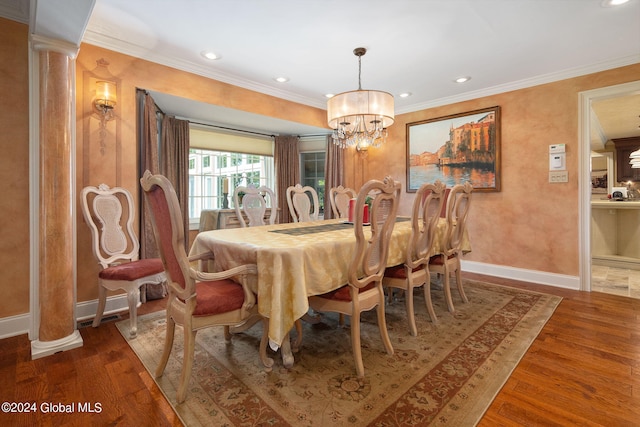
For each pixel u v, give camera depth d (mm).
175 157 3930
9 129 2303
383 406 1463
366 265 1827
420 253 2381
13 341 2193
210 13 2309
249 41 2732
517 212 3748
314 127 4625
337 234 2195
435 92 4074
